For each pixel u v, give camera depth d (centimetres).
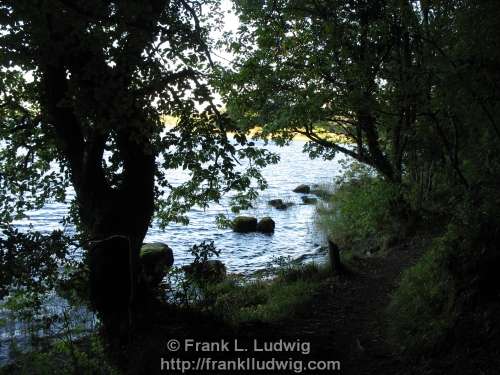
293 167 5372
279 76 1420
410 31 1162
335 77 1364
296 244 2038
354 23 1280
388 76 1263
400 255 1247
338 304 933
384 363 596
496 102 874
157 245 1614
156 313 865
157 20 764
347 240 1733
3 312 1067
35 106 1060
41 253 679
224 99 1407
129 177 902
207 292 974
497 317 540
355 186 1862
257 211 2836
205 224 2480
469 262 629
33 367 723
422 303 674
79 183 903
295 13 1433
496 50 839
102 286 853
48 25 657
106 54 720
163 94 794
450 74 882
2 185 1068
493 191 757
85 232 930
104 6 654
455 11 1035
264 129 1402
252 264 1722
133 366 682
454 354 537
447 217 1312
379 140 1578
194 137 912
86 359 705
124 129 848
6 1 582
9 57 680
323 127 1630
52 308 1061
